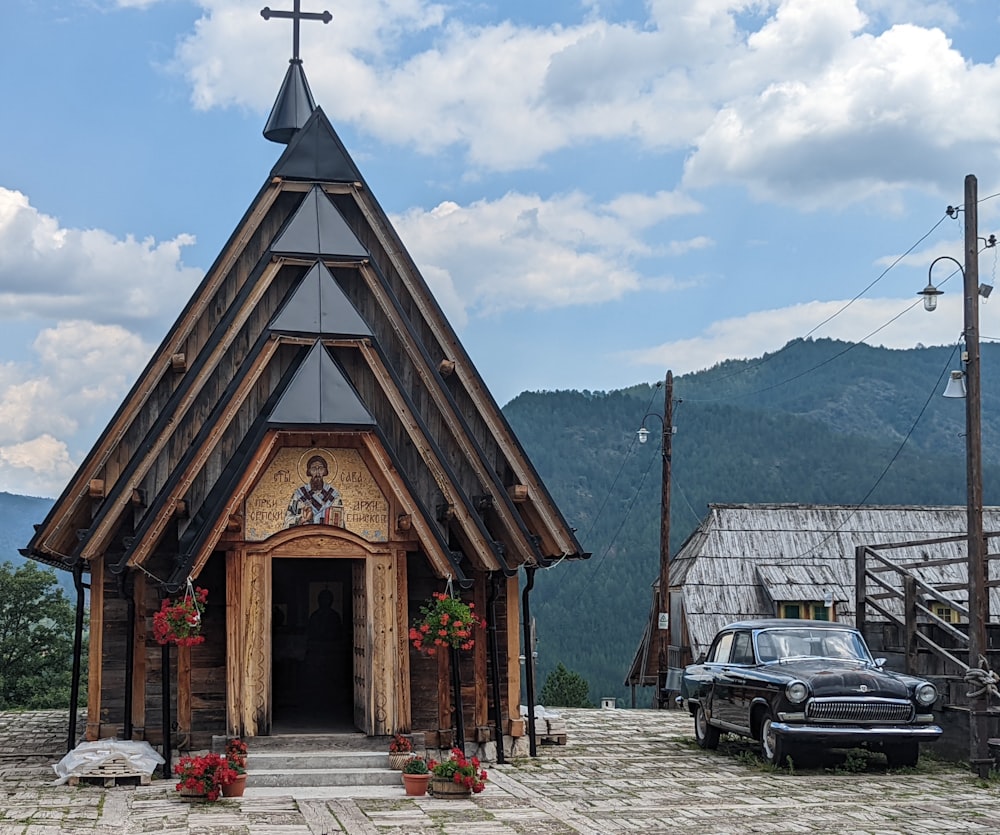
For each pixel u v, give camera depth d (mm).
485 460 18562
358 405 16906
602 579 95250
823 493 135375
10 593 41188
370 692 17172
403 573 17375
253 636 16906
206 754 16969
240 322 18031
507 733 18984
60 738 21453
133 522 17766
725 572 41312
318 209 18703
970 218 19094
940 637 21531
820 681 17203
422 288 19391
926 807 14625
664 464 38156
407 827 13289
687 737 22047
